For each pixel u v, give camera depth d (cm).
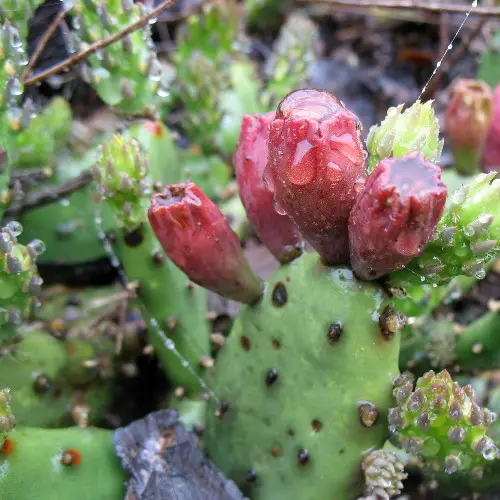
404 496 24
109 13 22
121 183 20
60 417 24
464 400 16
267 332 18
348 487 18
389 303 17
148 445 20
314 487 18
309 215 15
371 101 43
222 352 20
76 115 38
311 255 18
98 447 20
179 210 17
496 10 26
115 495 20
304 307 17
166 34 42
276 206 16
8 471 18
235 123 32
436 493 24
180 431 21
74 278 30
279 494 19
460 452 17
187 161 31
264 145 18
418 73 45
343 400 17
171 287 22
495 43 35
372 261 15
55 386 24
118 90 23
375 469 17
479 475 19
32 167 29
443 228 15
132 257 22
